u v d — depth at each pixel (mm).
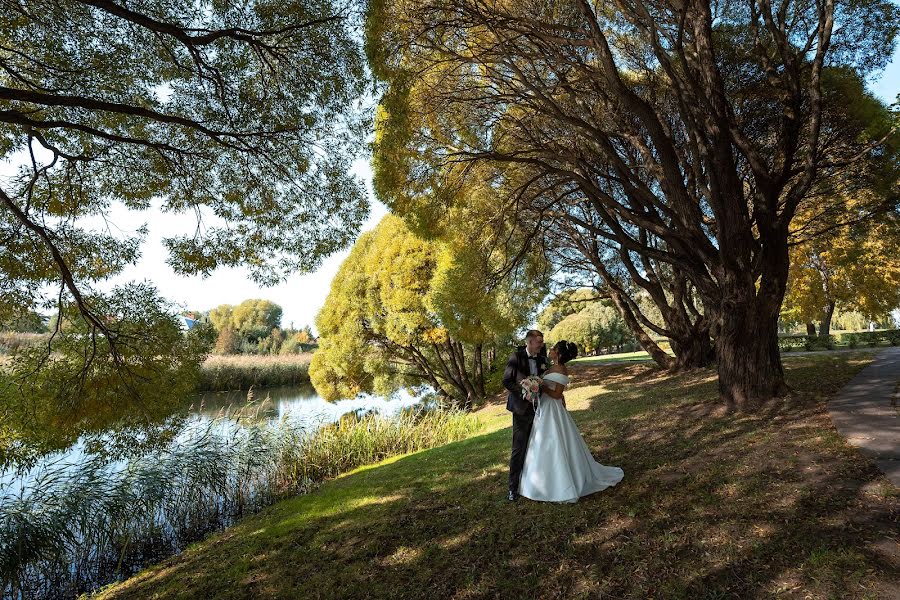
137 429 7270
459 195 9562
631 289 20469
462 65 8461
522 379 4828
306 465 9719
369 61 7070
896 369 9648
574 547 3672
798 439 5391
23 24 6438
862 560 2900
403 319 16781
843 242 16688
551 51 7699
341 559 4160
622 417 8484
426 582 3520
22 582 5613
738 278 7371
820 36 7023
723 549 3320
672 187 7648
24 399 6238
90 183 7922
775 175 7574
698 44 7324
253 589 3857
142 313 7254
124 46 7148
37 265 6715
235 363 33562
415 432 11430
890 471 4062
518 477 4824
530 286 16094
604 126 10555
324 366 21328
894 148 7836
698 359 14617
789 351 22828
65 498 6355
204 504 7836
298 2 7191
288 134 7961
